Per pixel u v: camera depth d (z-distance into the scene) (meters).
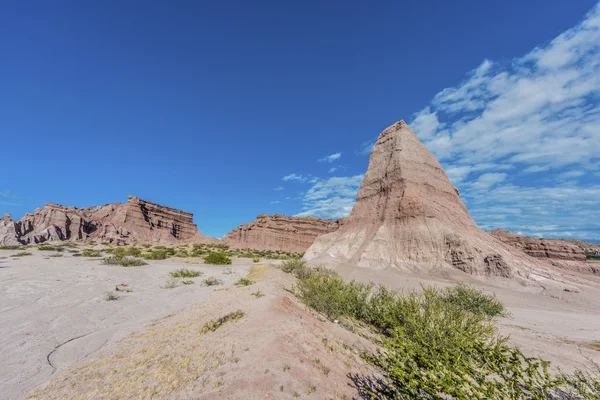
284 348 5.15
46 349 6.38
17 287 13.12
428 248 31.09
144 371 4.59
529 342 9.06
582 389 4.04
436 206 36.50
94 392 4.07
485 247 30.16
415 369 3.62
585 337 10.09
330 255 37.12
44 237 77.06
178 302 11.76
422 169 41.47
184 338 6.25
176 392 3.77
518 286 22.66
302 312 8.49
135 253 44.09
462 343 4.82
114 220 103.88
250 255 57.78
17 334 7.19
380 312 8.91
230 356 4.85
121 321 8.88
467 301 14.20
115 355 5.81
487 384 3.40
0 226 72.44
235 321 7.16
